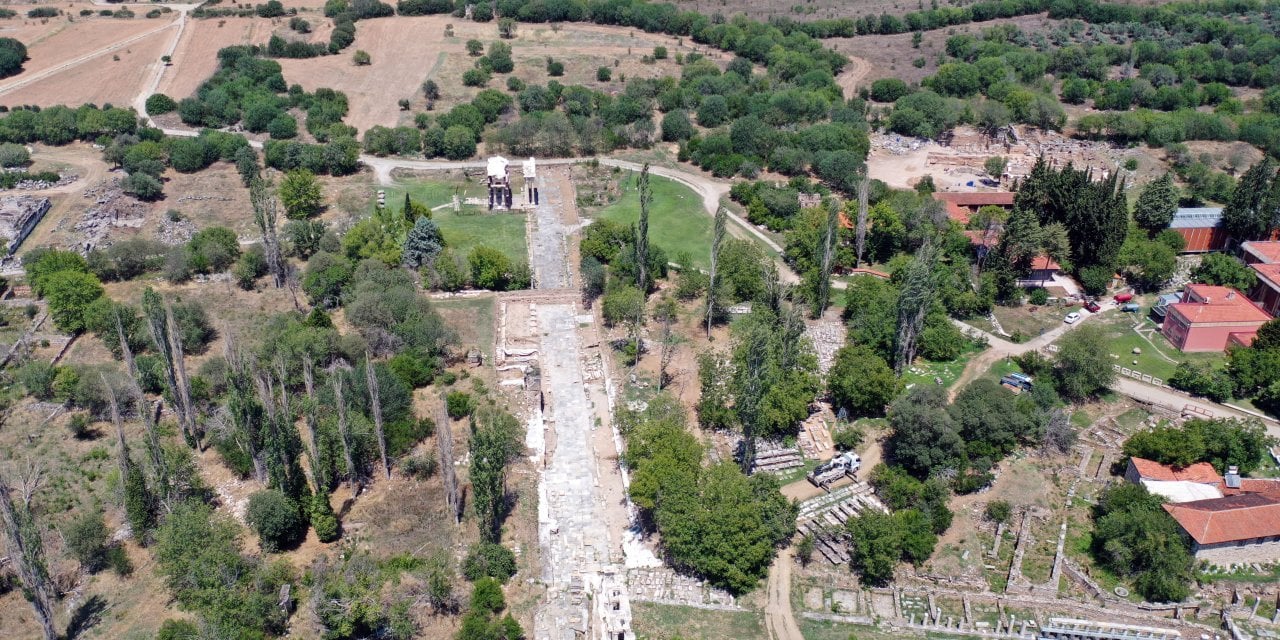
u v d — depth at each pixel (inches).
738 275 7253.9
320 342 6102.4
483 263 7224.4
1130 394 6274.6
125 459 4808.1
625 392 6107.3
